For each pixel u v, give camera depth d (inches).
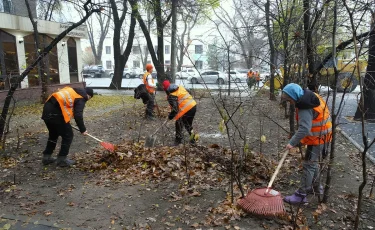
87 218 147.0
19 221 144.4
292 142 145.6
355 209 153.0
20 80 265.4
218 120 381.4
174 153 223.0
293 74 237.1
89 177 198.4
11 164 225.6
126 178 192.5
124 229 137.6
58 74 702.5
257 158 210.1
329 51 205.3
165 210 153.7
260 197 142.0
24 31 607.8
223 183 181.5
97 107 537.3
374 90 315.3
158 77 817.5
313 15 199.5
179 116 245.9
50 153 223.0
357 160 229.9
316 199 160.4
